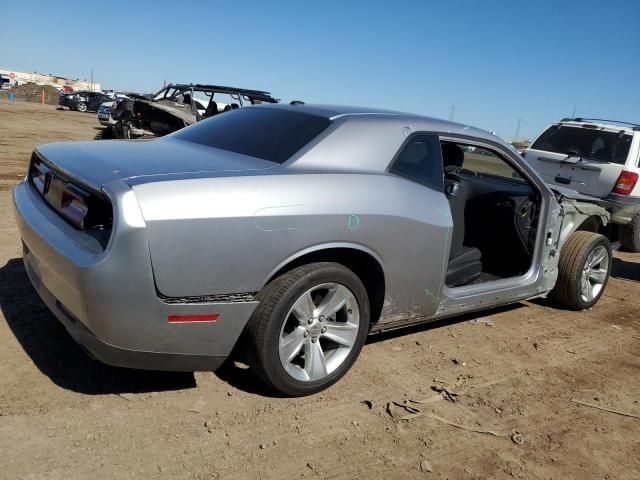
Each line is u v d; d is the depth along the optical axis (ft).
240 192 9.05
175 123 43.86
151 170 9.05
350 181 10.38
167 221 8.34
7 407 9.23
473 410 10.94
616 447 10.30
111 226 8.45
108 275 8.19
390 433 9.86
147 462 8.38
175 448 8.77
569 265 16.69
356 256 10.88
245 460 8.70
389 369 12.13
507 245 16.07
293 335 10.18
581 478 9.30
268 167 9.95
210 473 8.32
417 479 8.79
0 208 22.17
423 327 14.75
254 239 9.08
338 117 11.39
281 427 9.62
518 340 14.69
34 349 11.05
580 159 26.78
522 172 14.48
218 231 8.74
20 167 33.60
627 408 11.75
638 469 9.73
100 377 10.41
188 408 9.82
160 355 8.94
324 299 10.46
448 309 12.87
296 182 9.71
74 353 11.08
